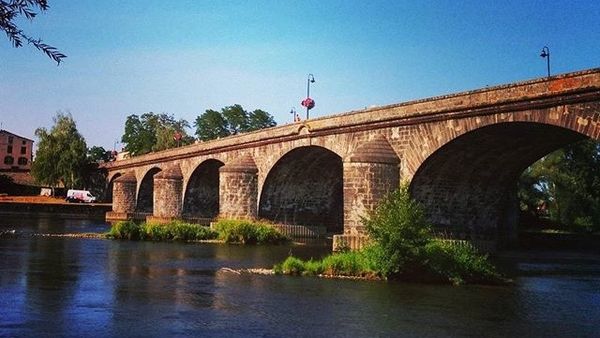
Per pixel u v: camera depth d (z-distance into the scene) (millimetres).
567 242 58094
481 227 47844
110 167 118250
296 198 64938
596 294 28172
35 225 70875
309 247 51938
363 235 41969
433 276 29547
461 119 38812
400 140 43750
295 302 22828
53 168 119750
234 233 55188
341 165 62688
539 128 36625
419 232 30219
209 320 18969
